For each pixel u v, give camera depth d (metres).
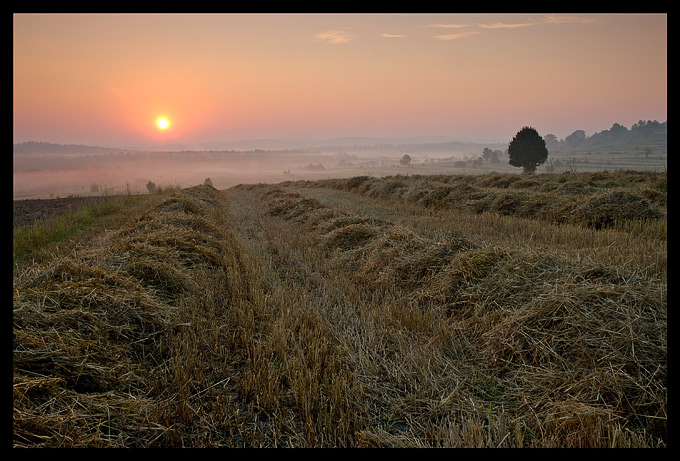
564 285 4.00
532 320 3.73
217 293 5.38
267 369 3.42
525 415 2.88
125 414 2.79
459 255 5.39
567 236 8.07
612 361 3.12
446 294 4.91
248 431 2.77
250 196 24.62
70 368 3.05
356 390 3.14
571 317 3.55
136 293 4.36
